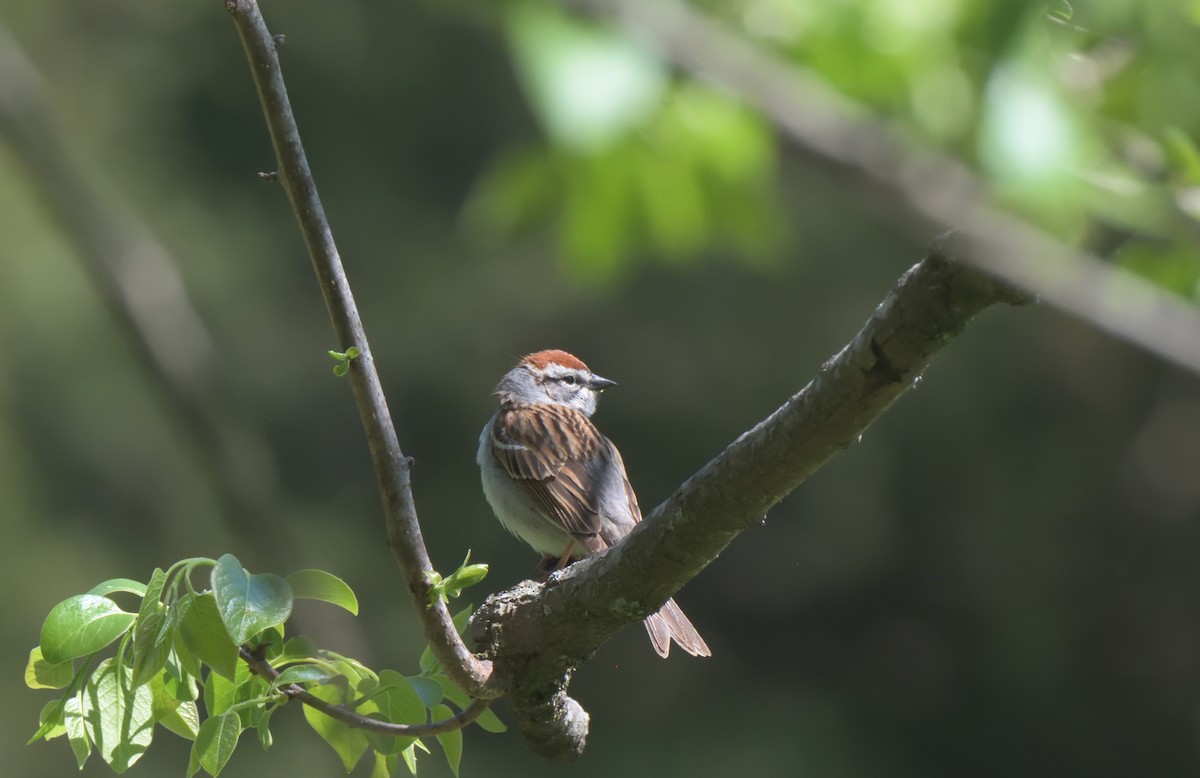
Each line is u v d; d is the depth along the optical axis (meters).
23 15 19.91
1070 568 19.05
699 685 19.34
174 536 17.89
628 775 18.50
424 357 19.69
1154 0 2.83
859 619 19.70
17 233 17.59
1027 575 19.09
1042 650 19.06
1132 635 18.97
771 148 2.91
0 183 17.28
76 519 17.89
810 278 18.45
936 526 19.22
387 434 3.30
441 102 20.33
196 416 7.65
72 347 18.11
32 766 15.95
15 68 7.68
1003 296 2.78
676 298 18.95
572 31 2.04
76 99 19.69
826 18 2.48
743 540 19.80
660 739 18.88
